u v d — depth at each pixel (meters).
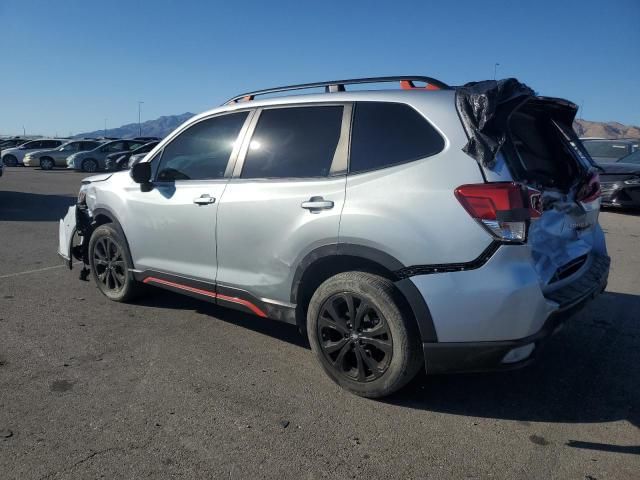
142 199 4.51
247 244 3.73
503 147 2.95
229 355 3.93
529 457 2.71
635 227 9.95
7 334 4.27
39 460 2.64
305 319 3.64
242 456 2.70
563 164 3.79
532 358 2.95
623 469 2.61
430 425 3.01
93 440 2.82
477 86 3.07
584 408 3.20
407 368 3.07
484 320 2.84
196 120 4.32
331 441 2.84
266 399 3.28
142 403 3.21
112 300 5.12
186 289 4.26
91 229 5.25
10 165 31.39
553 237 3.25
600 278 3.55
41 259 6.92
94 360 3.81
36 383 3.45
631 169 11.41
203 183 4.08
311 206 3.34
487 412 3.16
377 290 3.08
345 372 3.35
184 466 2.61
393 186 3.07
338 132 3.44
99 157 26.62
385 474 2.57
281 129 3.74
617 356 3.93
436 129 3.04
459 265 2.85
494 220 2.79
